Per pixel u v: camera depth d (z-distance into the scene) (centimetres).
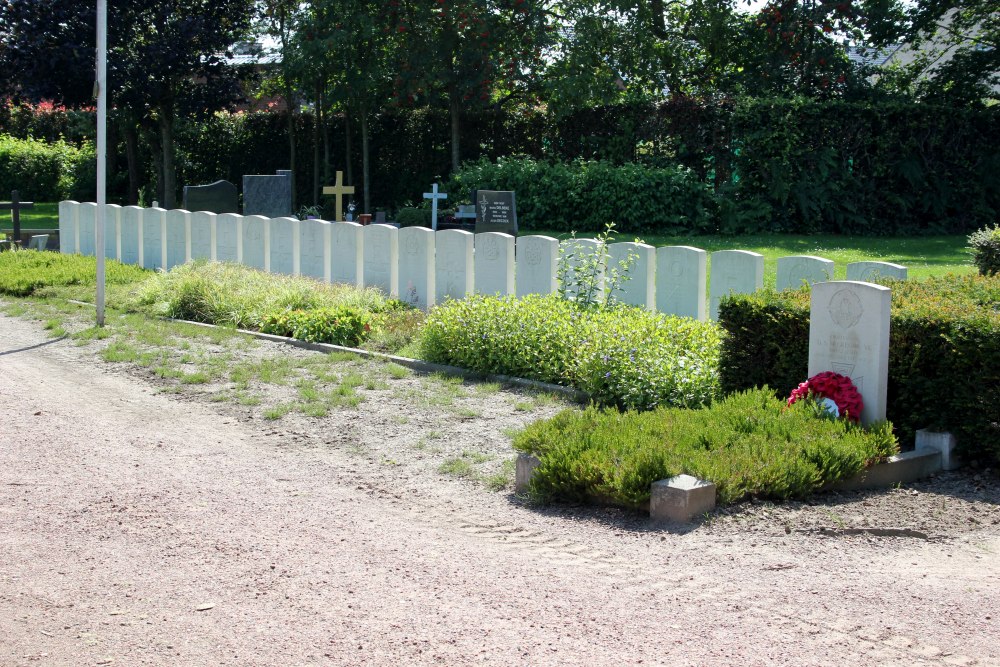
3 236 2272
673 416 735
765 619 462
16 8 2705
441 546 565
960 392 715
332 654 427
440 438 811
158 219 1909
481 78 2617
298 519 610
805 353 812
